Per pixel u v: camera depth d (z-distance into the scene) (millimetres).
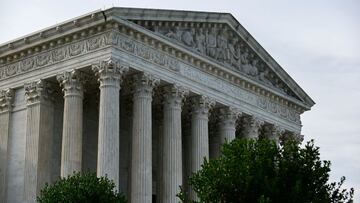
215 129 78938
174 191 65062
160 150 74188
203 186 40844
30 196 63031
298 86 88688
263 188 39781
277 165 41406
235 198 40031
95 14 60469
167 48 66562
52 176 65625
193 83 69938
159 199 71375
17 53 67375
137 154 62000
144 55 64062
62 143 62656
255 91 80375
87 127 70312
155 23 66312
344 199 41312
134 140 62719
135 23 63656
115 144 59094
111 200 47500
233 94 76312
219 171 40750
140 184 61188
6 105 68375
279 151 42406
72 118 61906
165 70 66312
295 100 87812
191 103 71500
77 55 62719
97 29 61469
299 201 39562
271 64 83688
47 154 64812
